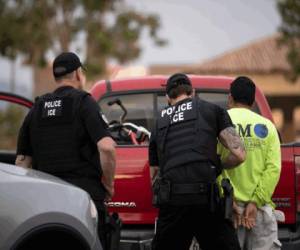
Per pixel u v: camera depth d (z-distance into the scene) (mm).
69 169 18672
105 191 18875
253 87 20172
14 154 24172
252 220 19719
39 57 84625
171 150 18703
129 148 21062
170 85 19297
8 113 83688
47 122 18844
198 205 18359
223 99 24281
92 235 17859
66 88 19000
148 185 20938
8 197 16969
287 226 21453
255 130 19750
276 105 94875
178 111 19000
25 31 83312
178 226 18703
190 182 18438
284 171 21156
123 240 20891
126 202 20953
